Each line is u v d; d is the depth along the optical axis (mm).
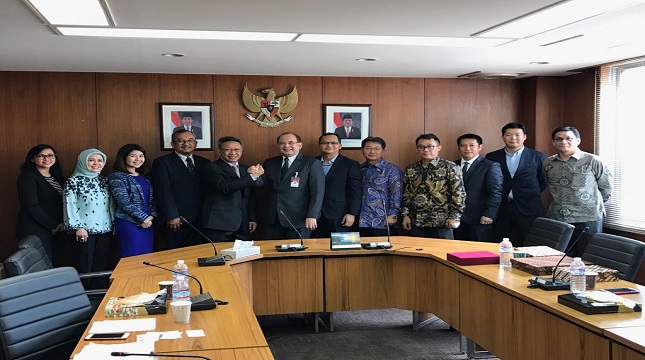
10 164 5953
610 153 6109
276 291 4578
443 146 6867
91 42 4367
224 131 6391
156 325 2576
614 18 3801
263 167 5938
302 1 3297
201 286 3246
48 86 6004
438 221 5617
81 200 5375
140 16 3572
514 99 6934
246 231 5777
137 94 6180
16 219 5961
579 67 6098
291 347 4531
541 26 4016
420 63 5641
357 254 4645
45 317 2875
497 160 6309
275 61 5410
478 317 3650
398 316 5367
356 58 5281
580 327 2625
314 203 5617
